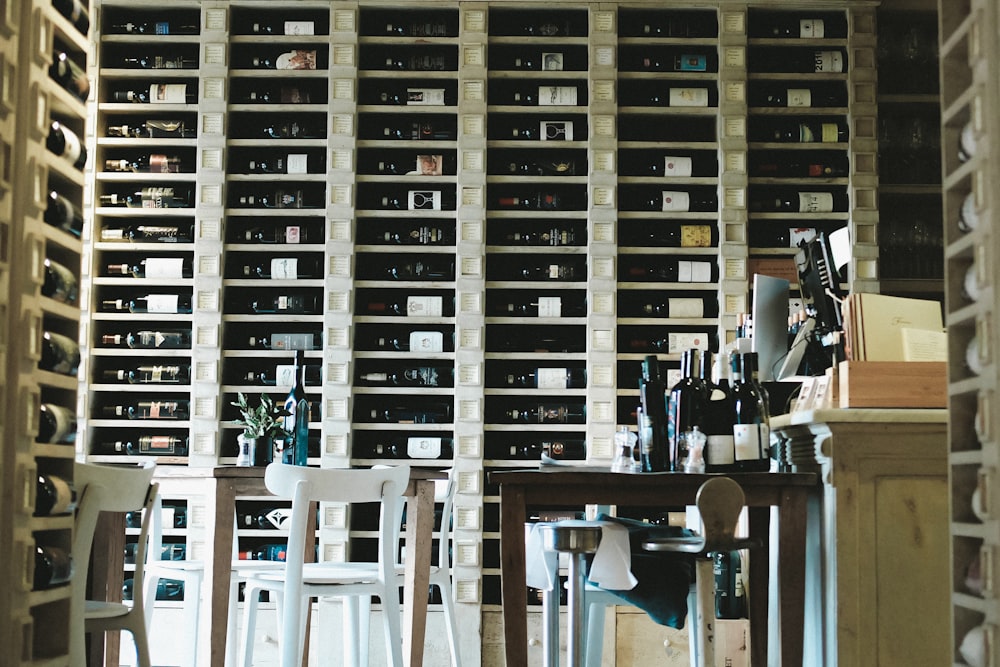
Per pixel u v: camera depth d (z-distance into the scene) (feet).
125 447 19.02
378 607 18.12
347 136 18.92
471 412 18.62
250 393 19.08
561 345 19.65
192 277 19.19
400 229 19.93
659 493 8.73
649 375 9.56
